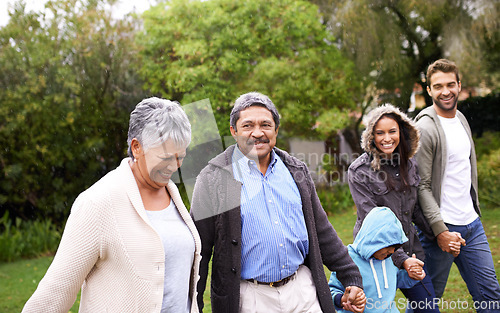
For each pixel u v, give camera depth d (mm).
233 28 8852
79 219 1428
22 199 8383
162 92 8945
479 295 2980
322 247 2271
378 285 2477
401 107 10797
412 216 2971
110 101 8930
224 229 2008
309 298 2084
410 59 10820
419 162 2969
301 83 8875
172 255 1551
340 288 2420
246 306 2033
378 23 9922
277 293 2035
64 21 8602
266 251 2020
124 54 8875
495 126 11055
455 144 2986
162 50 9008
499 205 8117
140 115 1497
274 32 8867
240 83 8945
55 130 8398
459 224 2971
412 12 10336
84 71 8766
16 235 7566
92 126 8766
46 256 7465
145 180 1554
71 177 8742
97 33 8797
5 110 8094
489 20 9602
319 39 9453
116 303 1455
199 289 2061
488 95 10992
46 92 8375
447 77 2998
